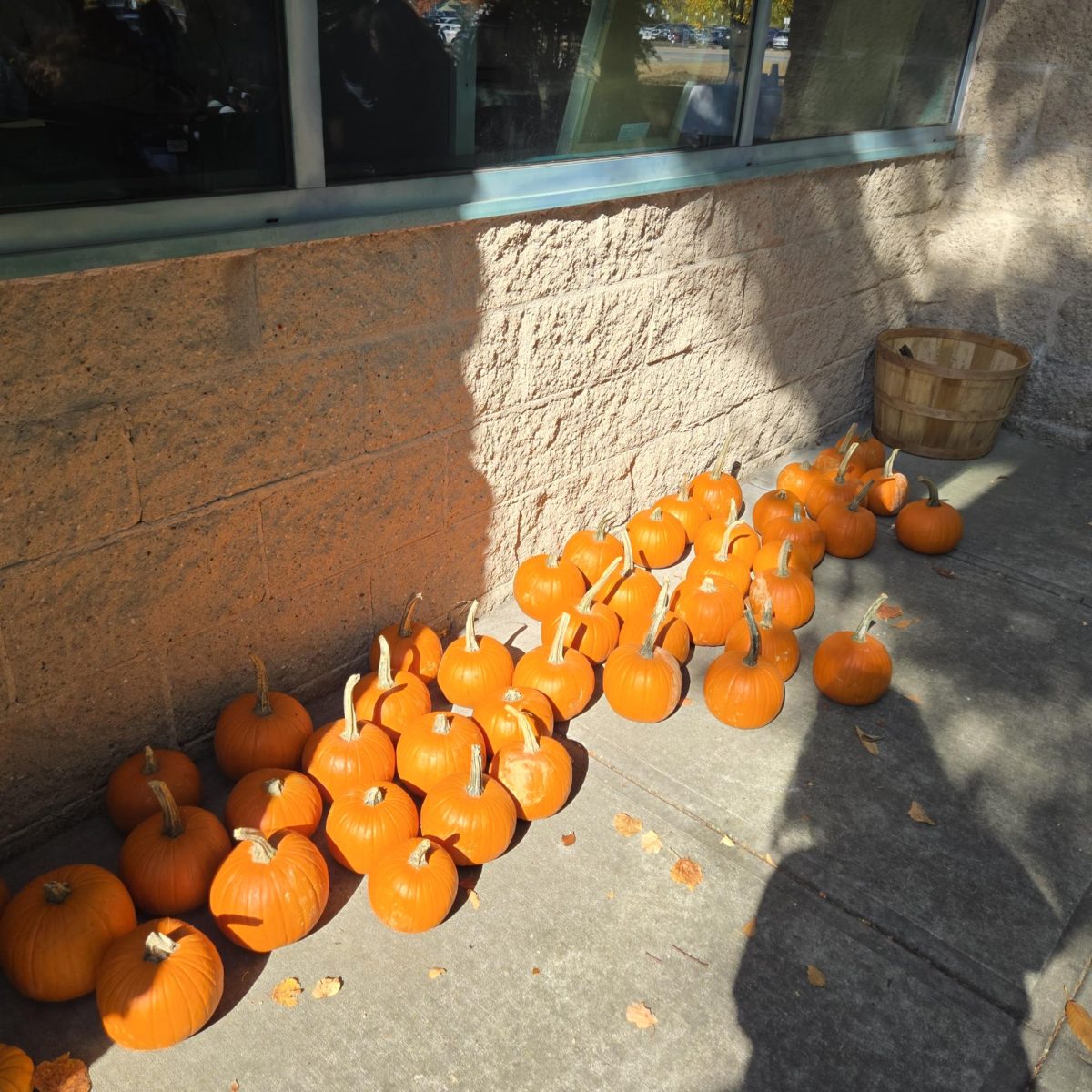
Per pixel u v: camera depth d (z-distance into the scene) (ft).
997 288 19.98
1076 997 8.71
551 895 9.41
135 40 7.90
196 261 8.58
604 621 12.37
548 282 12.17
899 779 11.18
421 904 8.68
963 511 17.38
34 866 9.35
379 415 10.80
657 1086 7.81
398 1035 8.09
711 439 16.71
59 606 8.79
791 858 10.00
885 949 9.09
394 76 9.77
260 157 8.98
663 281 14.05
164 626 9.71
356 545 11.27
